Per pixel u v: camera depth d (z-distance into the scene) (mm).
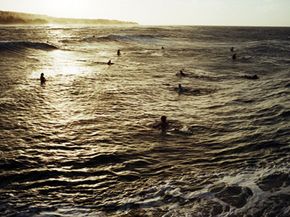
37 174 10648
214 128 14758
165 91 22469
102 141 13414
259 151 12078
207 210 8422
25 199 9195
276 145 12539
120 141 13391
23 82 24188
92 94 21359
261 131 14156
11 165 11211
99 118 16406
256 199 8805
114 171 10859
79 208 8773
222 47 58531
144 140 13477
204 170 10742
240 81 26094
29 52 40219
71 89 22609
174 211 8469
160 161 11531
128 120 16062
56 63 34156
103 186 9922
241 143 12922
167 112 17391
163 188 9672
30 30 89875
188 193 9312
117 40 64562
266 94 21109
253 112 17062
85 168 11094
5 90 21641
